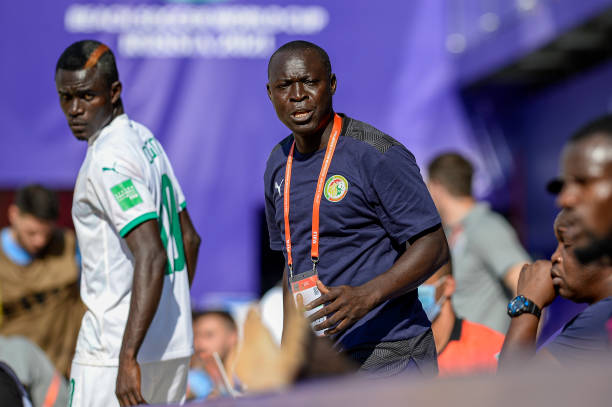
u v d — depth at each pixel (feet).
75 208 30.22
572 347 17.72
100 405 29.09
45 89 76.33
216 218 79.20
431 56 79.71
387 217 26.32
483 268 47.62
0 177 76.23
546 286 24.44
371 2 79.15
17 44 76.23
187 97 78.38
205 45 78.28
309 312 26.55
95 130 30.71
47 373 42.22
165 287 30.66
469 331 36.06
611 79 68.90
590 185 14.61
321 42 78.69
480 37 78.69
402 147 26.66
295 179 28.22
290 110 26.91
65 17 76.54
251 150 79.10
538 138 83.41
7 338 42.27
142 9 77.41
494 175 84.53
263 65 78.84
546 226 81.97
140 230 28.14
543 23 69.00
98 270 29.76
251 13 78.38
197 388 46.29
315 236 27.27
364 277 26.71
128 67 77.56
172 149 78.43
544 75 84.89
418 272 25.18
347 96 79.10
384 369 26.37
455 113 80.79
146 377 29.58
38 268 54.80
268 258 86.33
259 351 8.27
